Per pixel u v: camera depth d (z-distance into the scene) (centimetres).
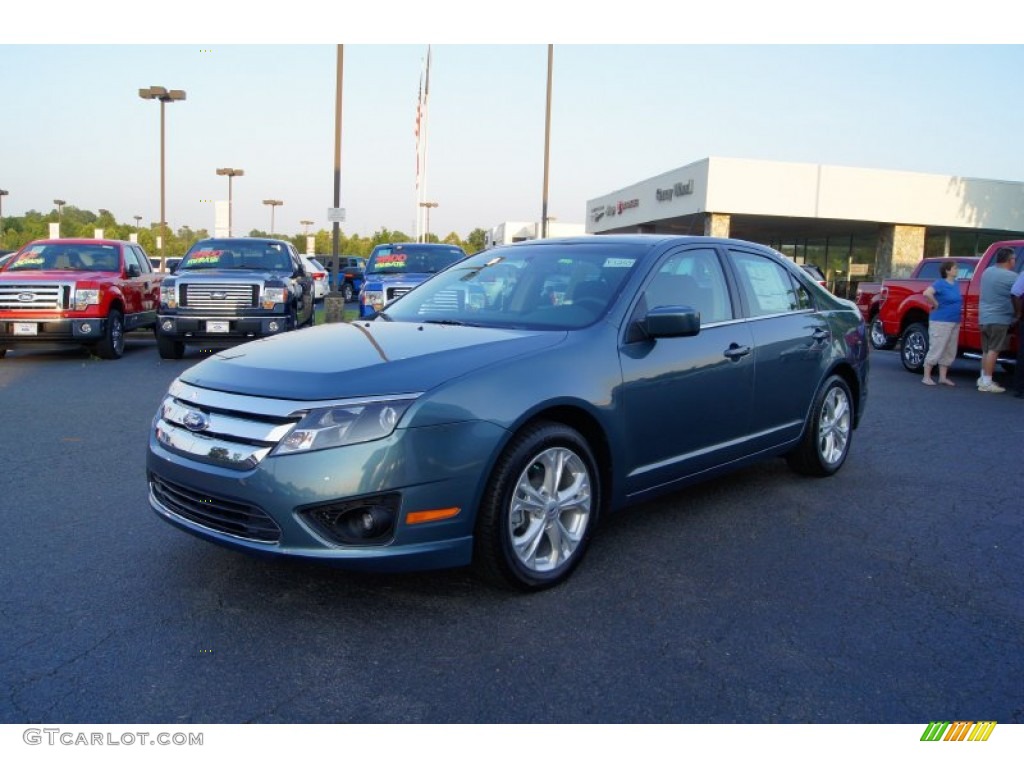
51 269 1320
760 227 3516
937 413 890
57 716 283
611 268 461
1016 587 407
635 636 346
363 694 299
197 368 392
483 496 358
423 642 338
